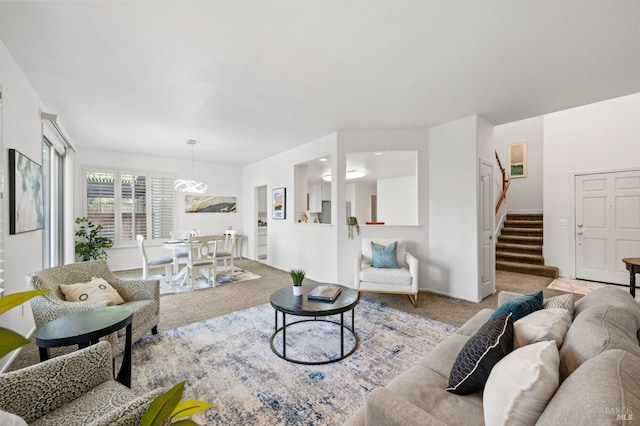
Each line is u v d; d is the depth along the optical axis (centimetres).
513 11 179
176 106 332
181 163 655
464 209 375
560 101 320
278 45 214
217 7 174
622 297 148
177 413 78
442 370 140
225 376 200
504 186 645
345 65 244
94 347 131
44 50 219
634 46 214
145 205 606
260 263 656
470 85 281
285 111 350
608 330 107
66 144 434
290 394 181
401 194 847
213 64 241
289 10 178
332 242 452
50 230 397
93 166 549
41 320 193
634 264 314
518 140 713
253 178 699
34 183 274
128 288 261
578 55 228
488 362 114
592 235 468
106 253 550
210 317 314
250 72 255
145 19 184
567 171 492
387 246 387
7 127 220
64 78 263
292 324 291
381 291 352
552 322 131
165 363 217
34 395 110
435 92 297
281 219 580
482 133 377
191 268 434
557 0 169
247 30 197
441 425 85
